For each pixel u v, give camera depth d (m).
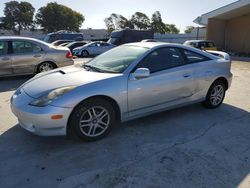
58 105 3.58
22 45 8.51
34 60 8.63
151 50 4.55
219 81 5.50
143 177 3.12
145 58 4.42
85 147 3.82
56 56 8.96
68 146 3.84
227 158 3.55
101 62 4.74
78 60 16.94
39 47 8.77
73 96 3.65
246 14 25.36
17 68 8.43
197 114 5.20
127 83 4.09
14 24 78.88
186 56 4.96
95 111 3.90
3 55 8.19
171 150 3.75
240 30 26.25
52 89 3.76
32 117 3.60
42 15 76.06
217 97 5.55
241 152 3.72
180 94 4.81
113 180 3.06
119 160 3.48
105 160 3.48
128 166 3.34
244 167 3.35
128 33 21.52
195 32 36.06
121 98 4.06
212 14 25.34
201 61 5.16
